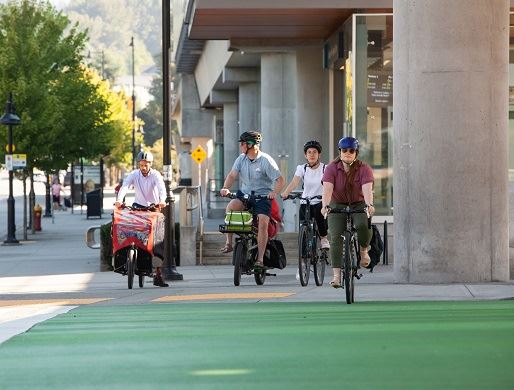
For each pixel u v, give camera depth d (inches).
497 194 1681.8
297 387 773.3
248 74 4822.8
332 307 1346.0
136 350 972.6
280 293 1572.3
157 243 1808.6
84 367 881.5
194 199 2775.6
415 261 1695.4
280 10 2568.9
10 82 4207.7
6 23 4409.5
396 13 1710.1
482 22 1665.8
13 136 4175.7
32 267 2620.6
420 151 1681.8
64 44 4466.0
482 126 1672.0
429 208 1680.6
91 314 1338.6
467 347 953.5
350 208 1375.5
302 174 1747.0
